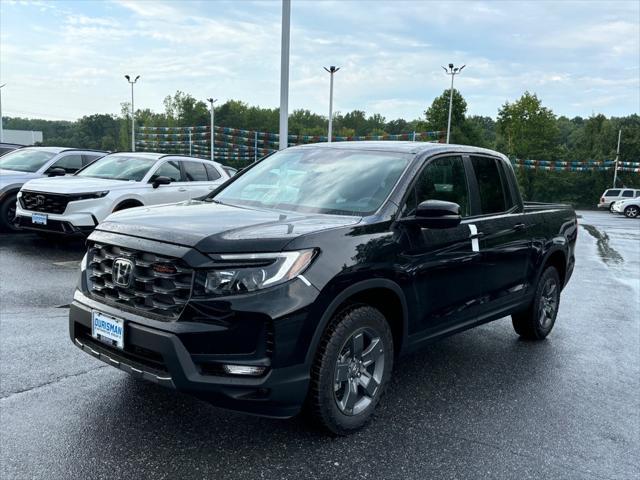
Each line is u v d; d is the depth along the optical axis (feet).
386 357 12.07
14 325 17.53
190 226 10.73
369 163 13.89
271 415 10.26
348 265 10.80
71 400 12.45
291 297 9.91
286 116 49.57
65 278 24.45
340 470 10.23
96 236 11.49
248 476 9.86
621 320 22.68
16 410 11.88
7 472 9.62
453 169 14.80
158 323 9.93
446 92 236.63
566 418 13.00
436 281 13.25
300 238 10.35
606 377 15.88
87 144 491.72
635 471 10.79
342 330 10.88
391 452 10.98
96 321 10.96
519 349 18.13
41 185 30.53
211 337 9.66
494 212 16.06
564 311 23.98
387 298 12.33
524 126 247.70
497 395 14.15
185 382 9.64
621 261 41.55
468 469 10.53
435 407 13.21
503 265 15.97
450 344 18.39
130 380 13.66
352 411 11.50
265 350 9.87
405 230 12.41
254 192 14.32
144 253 10.50
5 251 30.32
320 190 13.38
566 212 20.47
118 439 10.88
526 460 10.98
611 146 257.14
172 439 10.99
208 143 202.49
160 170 33.94
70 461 10.05
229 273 9.77
